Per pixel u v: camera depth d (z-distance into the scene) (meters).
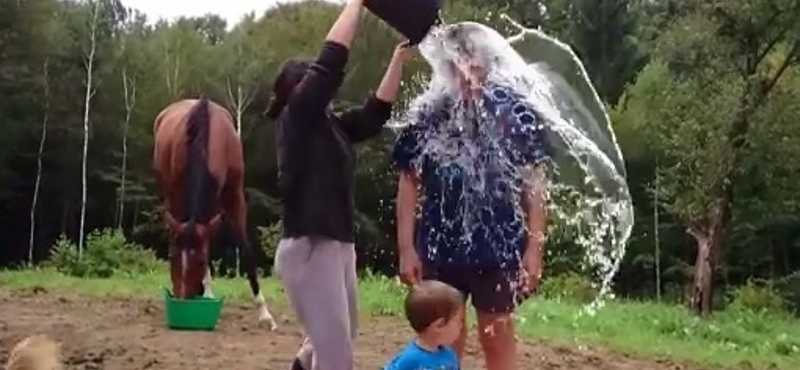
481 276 4.34
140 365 7.38
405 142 4.44
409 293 3.99
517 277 4.33
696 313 17.81
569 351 9.85
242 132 34.72
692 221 20.02
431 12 4.23
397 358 3.94
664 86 21.14
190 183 9.25
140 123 35.50
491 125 4.30
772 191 20.45
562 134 4.49
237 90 34.97
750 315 16.50
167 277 15.98
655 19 37.22
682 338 12.78
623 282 33.03
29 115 34.22
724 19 18.48
